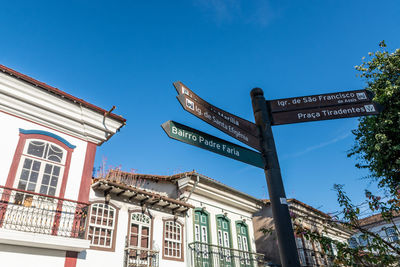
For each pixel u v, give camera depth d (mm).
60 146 9844
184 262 12680
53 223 8602
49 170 9375
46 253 8609
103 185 11016
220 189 15711
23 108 9320
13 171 8641
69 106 10141
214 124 3787
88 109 10477
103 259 10172
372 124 8695
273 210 3801
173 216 13297
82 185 9906
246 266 15219
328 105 4754
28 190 8758
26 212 8430
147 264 11258
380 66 9094
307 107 4684
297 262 3424
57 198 8742
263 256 16531
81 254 9562
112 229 10945
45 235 8219
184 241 13242
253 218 18266
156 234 12266
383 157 8383
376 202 5121
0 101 8961
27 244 8156
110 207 11289
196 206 14766
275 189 3873
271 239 17016
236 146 4004
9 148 8797
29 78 9281
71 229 8953
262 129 4367
